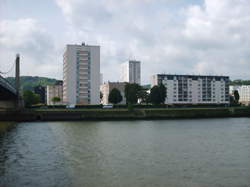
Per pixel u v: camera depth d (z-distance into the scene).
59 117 108.06
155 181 24.30
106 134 61.25
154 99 147.00
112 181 24.27
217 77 197.50
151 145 45.22
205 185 23.28
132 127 79.00
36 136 57.72
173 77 188.62
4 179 24.83
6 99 111.00
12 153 37.91
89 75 163.38
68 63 160.75
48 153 37.94
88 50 163.50
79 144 46.28
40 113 106.75
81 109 124.44
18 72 122.94
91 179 24.91
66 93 164.50
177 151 39.53
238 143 47.62
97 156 35.75
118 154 37.12
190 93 190.88
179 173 27.00
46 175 26.20
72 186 22.92
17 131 68.12
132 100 153.25
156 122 99.06
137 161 32.62
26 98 159.38
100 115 111.69
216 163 31.59
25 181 24.25
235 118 119.69
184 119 114.31
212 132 65.31
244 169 28.75
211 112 125.00
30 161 32.59
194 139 52.84
